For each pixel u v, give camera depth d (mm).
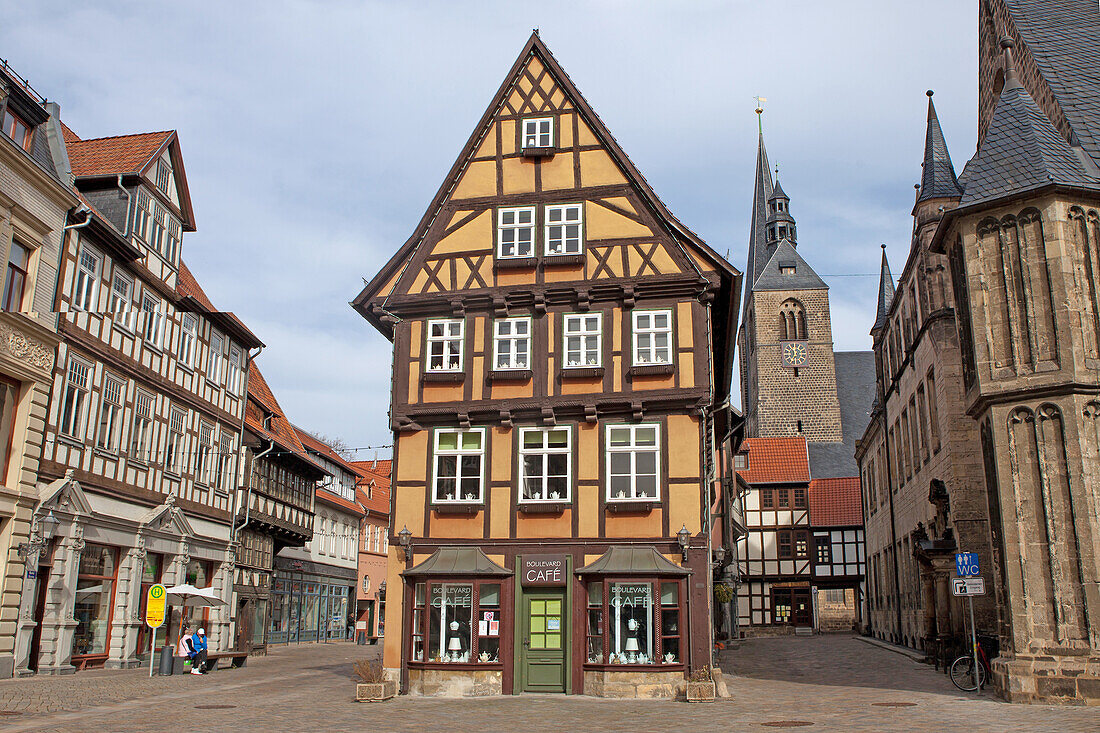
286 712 16188
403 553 20984
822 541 55875
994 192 18906
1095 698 16359
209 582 31438
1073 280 18047
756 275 93125
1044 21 23641
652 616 19250
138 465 26109
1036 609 17375
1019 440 18125
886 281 42469
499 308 21938
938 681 22312
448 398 21766
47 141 23297
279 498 37719
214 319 31344
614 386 21016
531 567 20297
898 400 37594
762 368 80250
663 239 21641
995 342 18672
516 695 19469
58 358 22469
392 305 22422
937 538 28500
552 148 22703
